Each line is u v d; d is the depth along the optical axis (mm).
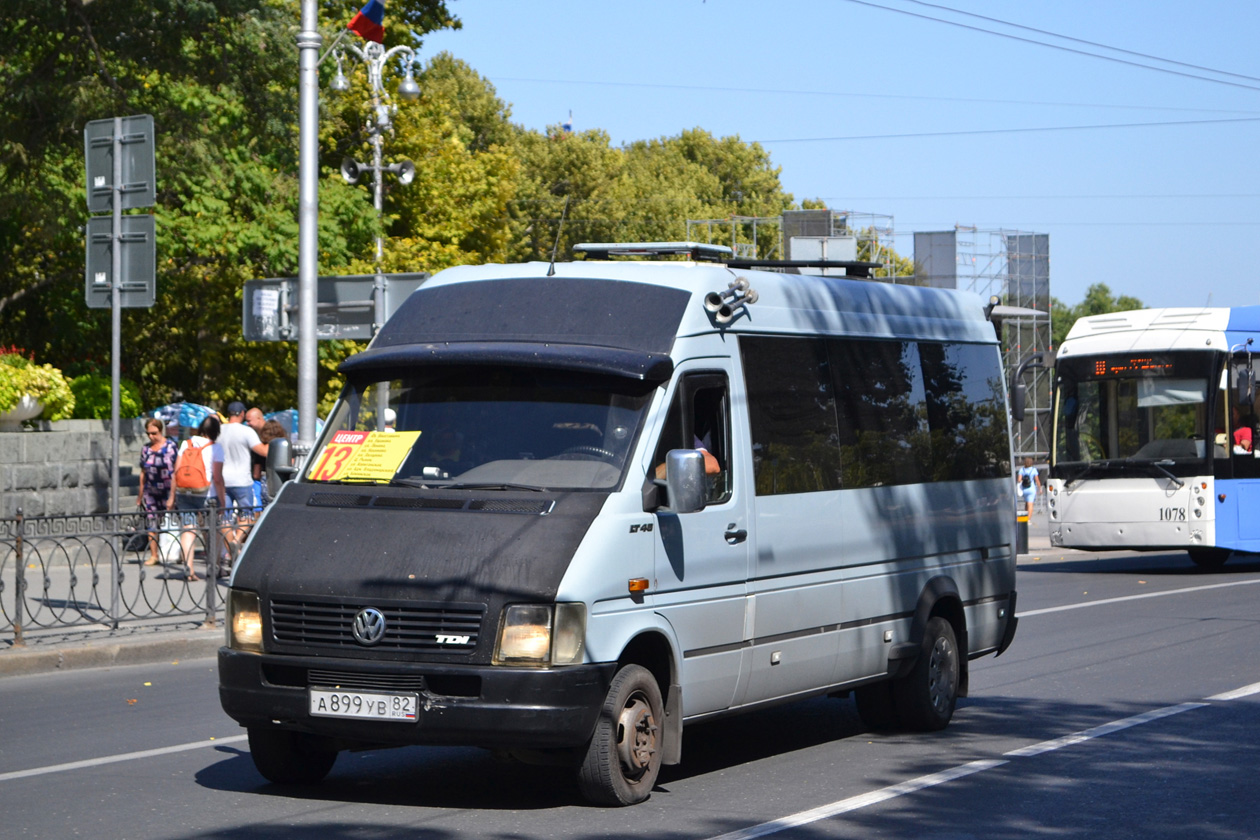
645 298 8180
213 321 29516
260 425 20156
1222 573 23844
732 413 8250
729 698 8109
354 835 6832
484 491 7469
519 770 8547
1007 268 49406
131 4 23516
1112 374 23859
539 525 7195
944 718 10070
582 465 7531
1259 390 23453
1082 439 24094
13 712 10641
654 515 7527
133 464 22766
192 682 12211
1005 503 11156
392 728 7027
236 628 7434
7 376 20453
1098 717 10383
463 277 8688
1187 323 23422
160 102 25094
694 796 7801
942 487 10289
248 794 7801
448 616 7016
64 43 24094
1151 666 12844
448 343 8156
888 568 9555
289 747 7844
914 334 10281
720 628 7961
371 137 30891
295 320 16172
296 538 7492
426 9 41156
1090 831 7012
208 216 26906
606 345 7918
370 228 28969
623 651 7430
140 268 14844
